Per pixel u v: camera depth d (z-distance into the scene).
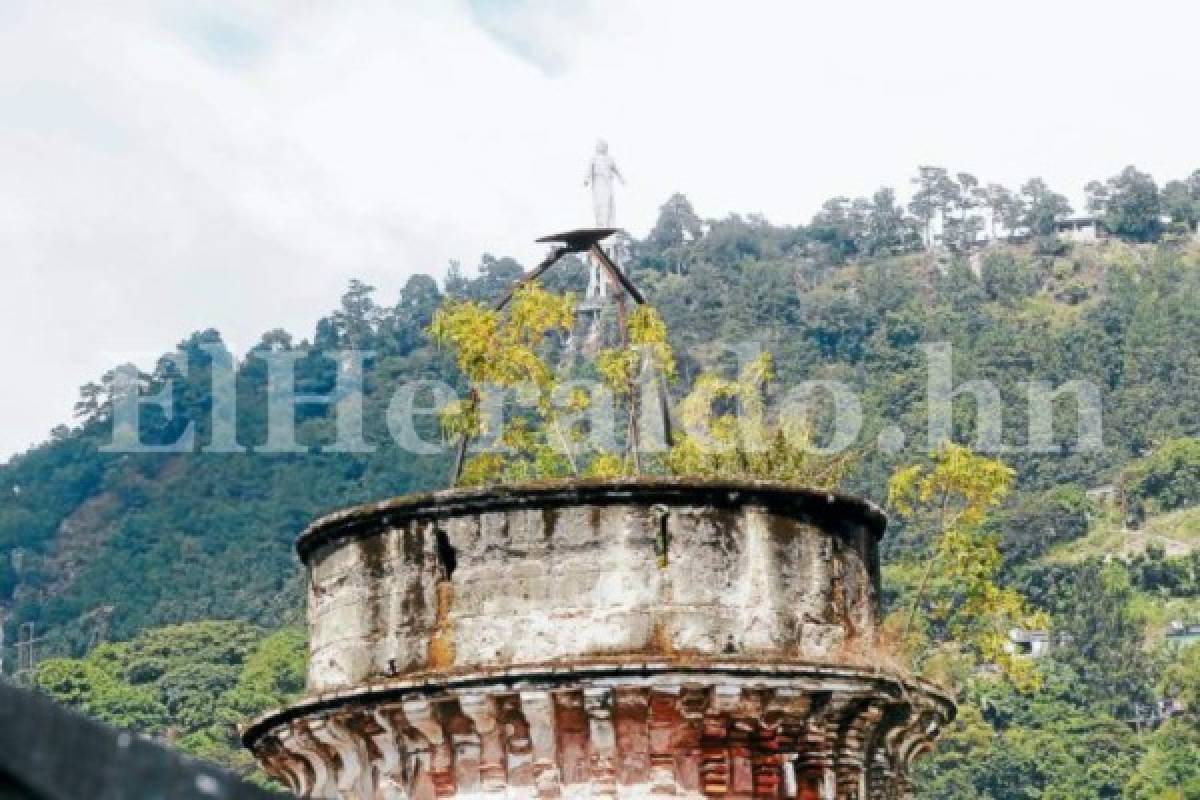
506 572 31.55
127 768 14.90
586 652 31.30
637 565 31.45
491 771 31.42
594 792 31.22
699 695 31.19
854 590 32.72
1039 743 191.12
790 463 38.16
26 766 14.65
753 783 31.55
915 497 43.75
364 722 31.86
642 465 39.03
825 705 31.75
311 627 32.97
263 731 32.97
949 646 66.38
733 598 31.61
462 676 31.19
